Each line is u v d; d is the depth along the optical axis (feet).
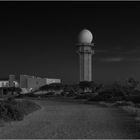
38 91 345.72
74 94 269.23
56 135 44.75
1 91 330.54
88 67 373.81
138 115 74.02
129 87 223.92
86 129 51.37
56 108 116.67
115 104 135.03
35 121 65.51
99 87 295.69
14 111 69.36
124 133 46.42
